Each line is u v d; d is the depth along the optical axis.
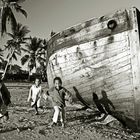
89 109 6.07
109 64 4.33
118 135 4.04
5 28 18.25
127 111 4.44
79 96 5.47
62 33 5.10
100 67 4.48
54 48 5.46
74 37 4.81
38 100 5.58
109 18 4.22
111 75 4.38
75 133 4.00
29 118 5.07
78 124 4.64
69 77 5.30
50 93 4.41
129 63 4.07
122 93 4.34
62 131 4.08
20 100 8.40
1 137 3.65
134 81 4.06
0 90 3.94
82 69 4.85
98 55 4.44
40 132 3.97
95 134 3.98
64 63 5.25
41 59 30.44
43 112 5.86
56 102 4.32
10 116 5.23
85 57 4.68
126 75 4.15
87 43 4.56
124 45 4.08
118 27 4.12
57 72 5.70
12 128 4.17
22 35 27.09
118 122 4.75
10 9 18.36
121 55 4.14
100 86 4.68
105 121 4.84
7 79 26.02
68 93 4.34
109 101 4.70
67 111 6.01
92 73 4.68
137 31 3.94
